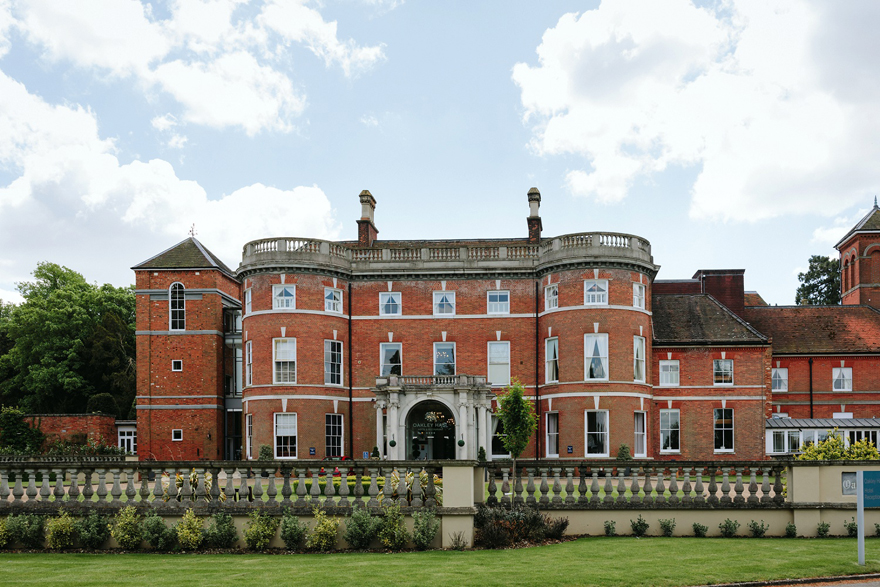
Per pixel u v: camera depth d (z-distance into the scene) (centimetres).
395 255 4694
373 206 5659
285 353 4422
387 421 4119
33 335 6762
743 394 4606
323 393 4428
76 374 6681
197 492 1850
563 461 2184
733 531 2098
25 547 1798
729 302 5450
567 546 1886
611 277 4350
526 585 1385
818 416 5062
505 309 4619
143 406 4906
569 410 4312
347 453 4525
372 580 1410
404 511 1845
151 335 4969
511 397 3000
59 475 1859
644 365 4434
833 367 5100
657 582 1443
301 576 1445
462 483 1864
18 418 5203
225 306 5131
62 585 1362
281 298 4459
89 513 1819
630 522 2139
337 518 1838
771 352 4928
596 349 4316
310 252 4488
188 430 4884
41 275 7475
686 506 2139
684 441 4597
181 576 1446
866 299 5812
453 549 1825
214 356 4941
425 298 4641
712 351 4656
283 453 4353
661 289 5819
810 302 8256
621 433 4244
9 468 1853
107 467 1859
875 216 5909
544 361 4512
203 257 5047
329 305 4547
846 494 2108
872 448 3156
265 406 4378
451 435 4519
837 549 1831
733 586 1450
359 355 4619
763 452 4556
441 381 4156
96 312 7138
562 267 4422
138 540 1775
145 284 5003
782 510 2122
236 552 1773
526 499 2198
